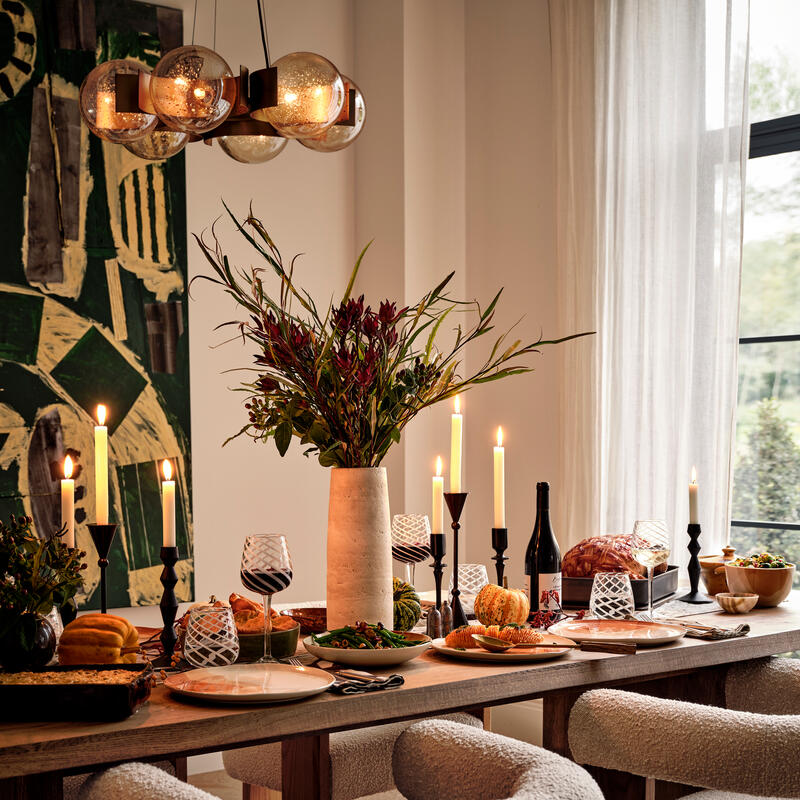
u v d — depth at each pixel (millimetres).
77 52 3834
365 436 2201
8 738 1504
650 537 2496
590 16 4062
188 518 4008
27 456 3686
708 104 3727
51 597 1878
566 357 4062
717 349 3631
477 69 4660
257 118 2170
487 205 4605
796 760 1716
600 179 4016
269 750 2525
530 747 1627
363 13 4590
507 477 4465
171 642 2025
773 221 3846
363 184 4586
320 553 4422
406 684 1861
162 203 3992
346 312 2141
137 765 1551
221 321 4168
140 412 3914
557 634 2250
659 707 1851
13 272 3691
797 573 3746
